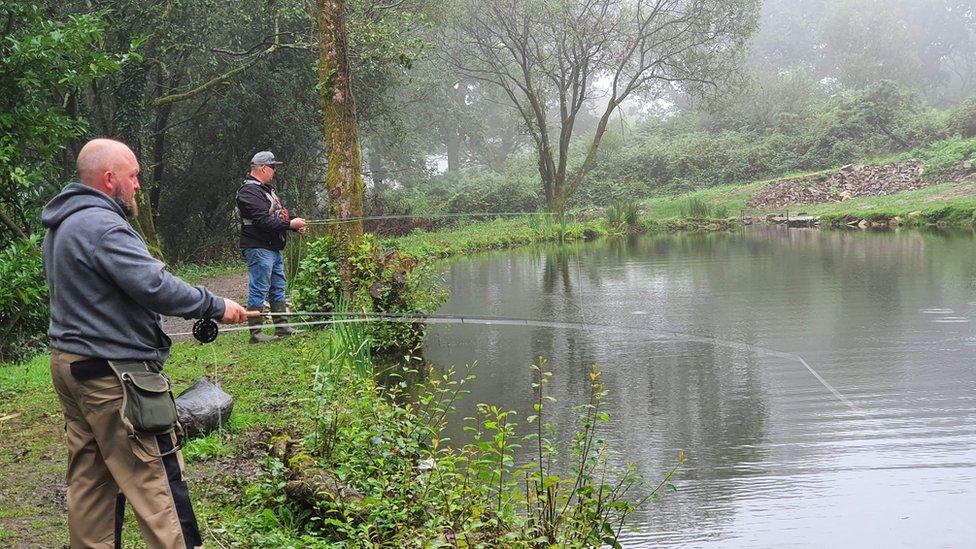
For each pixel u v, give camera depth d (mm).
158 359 3672
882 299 13805
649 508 5848
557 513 4980
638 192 43969
